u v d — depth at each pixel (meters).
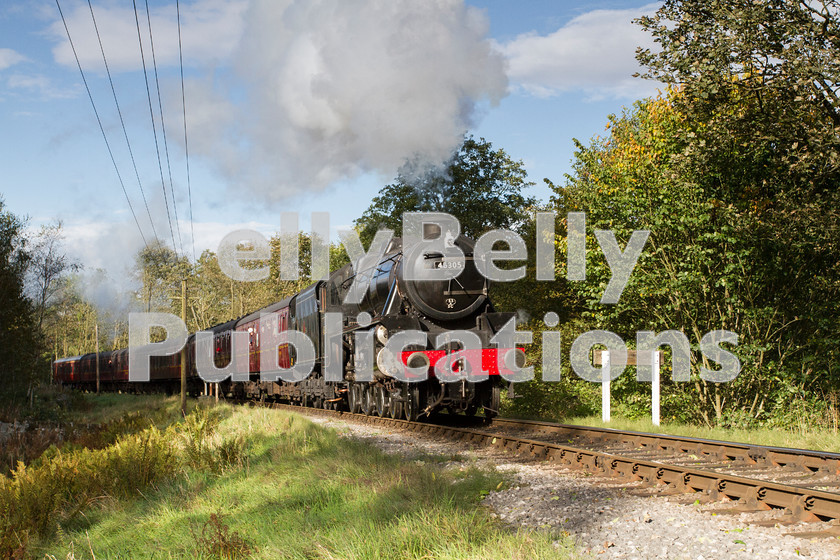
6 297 27.23
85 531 8.27
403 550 5.62
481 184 30.02
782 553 4.90
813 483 6.98
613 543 5.43
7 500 8.84
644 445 10.28
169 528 7.60
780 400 13.60
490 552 5.31
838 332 13.62
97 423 22.33
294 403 24.50
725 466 8.16
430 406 13.68
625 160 15.61
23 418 23.70
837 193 12.80
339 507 7.36
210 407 22.91
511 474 8.39
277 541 6.34
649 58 13.78
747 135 13.38
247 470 10.17
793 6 12.68
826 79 12.20
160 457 10.99
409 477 7.97
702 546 5.18
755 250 13.66
